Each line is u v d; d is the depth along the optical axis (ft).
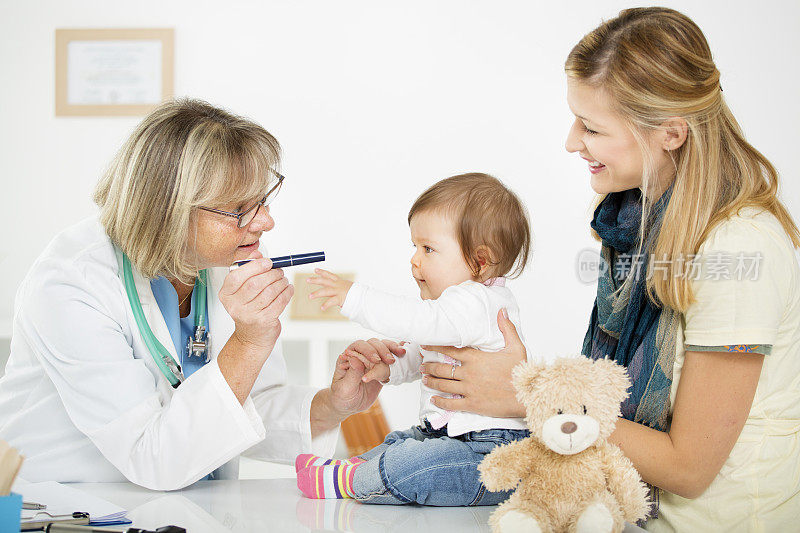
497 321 4.09
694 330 3.51
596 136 3.82
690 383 3.50
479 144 11.40
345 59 11.48
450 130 11.42
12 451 2.66
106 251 4.13
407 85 11.44
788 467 3.57
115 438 3.77
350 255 11.54
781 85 10.91
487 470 3.18
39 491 3.59
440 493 3.67
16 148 11.66
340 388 4.59
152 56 11.48
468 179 4.68
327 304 4.08
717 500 3.58
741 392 3.41
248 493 3.96
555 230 11.28
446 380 4.04
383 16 11.43
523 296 11.24
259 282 3.69
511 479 3.14
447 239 4.50
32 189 11.67
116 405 3.80
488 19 11.34
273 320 3.78
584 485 3.04
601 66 3.71
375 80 11.48
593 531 2.84
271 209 11.53
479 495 3.71
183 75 11.53
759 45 10.91
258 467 9.32
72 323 3.84
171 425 3.74
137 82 11.51
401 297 4.11
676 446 3.47
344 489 3.84
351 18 11.45
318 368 10.38
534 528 2.92
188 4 11.51
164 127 3.98
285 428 4.74
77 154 11.63
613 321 4.26
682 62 3.61
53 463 4.07
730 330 3.40
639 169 3.78
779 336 3.61
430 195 4.64
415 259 4.65
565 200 11.28
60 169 11.65
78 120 11.62
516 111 11.35
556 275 11.24
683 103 3.58
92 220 4.37
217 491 3.99
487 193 4.57
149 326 4.18
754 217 3.59
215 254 4.06
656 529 3.73
